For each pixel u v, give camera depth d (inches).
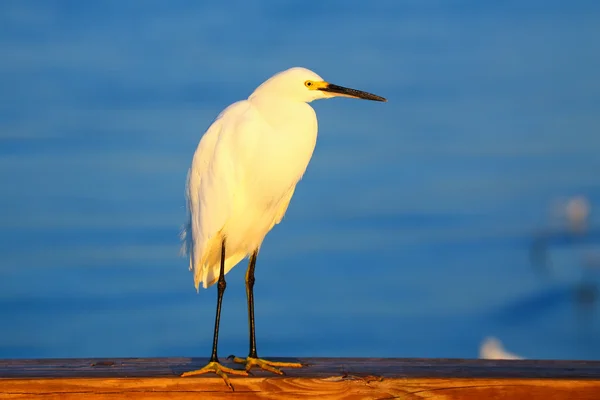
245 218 302.0
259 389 236.1
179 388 235.1
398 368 257.0
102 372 249.3
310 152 303.9
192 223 305.3
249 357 271.9
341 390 236.8
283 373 254.1
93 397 233.1
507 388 235.0
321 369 260.5
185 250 321.4
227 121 300.4
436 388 236.1
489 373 247.1
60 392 232.5
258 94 301.1
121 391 233.6
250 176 296.7
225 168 295.7
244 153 294.4
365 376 240.2
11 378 233.0
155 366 261.9
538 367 258.5
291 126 296.0
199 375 250.8
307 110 300.4
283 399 236.5
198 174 304.8
